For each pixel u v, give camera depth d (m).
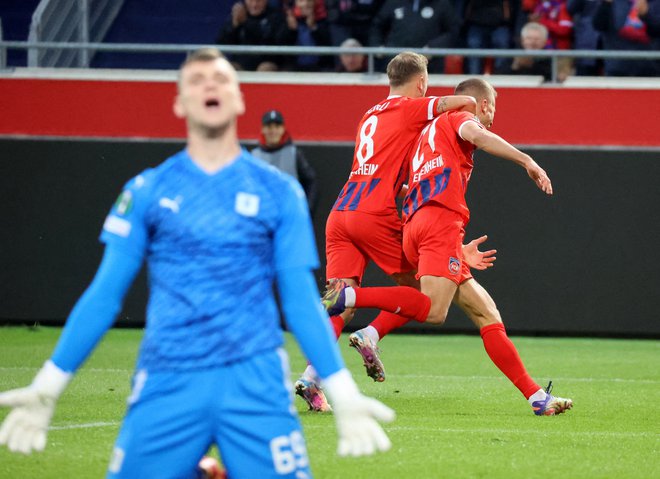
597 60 41.47
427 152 20.36
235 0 52.53
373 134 21.30
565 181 36.66
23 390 8.97
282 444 9.02
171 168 9.40
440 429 18.00
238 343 9.08
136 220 9.29
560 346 35.22
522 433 17.69
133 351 31.70
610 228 36.59
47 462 14.66
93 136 37.84
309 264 9.43
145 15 52.03
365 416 8.88
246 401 9.00
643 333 36.72
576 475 14.27
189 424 8.98
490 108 21.56
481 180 36.84
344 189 21.67
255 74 37.75
